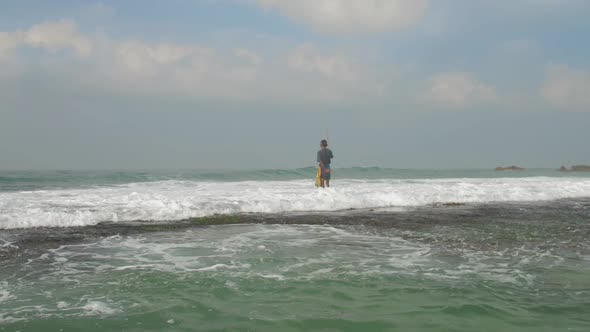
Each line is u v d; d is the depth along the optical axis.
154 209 10.02
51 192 13.58
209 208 10.73
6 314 3.86
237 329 3.51
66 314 3.86
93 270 5.39
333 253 6.45
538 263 5.91
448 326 3.60
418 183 20.39
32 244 6.94
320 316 3.81
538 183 20.64
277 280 4.95
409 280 4.98
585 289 4.69
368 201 12.80
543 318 3.80
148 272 5.29
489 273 5.35
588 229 8.79
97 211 9.52
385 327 3.57
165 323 3.64
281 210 11.53
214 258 6.07
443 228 8.84
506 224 9.40
